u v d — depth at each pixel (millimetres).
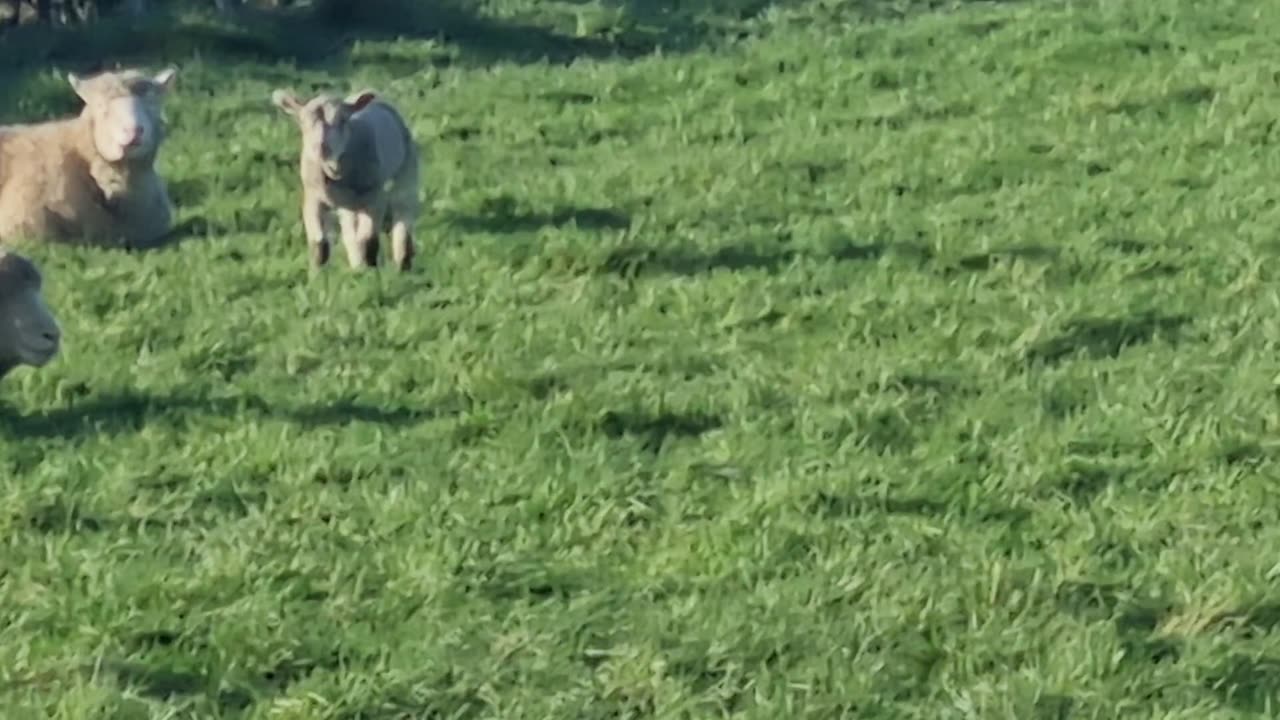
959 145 22438
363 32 37406
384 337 15133
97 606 10180
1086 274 16500
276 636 9898
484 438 12820
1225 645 9531
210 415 13273
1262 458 12039
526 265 17359
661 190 20672
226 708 9359
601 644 9797
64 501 11703
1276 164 20203
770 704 9039
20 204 19797
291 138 25484
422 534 11172
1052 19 30281
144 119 19594
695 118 25750
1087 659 9266
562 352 14523
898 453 12344
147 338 15266
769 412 13094
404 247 17578
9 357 13414
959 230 17953
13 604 10328
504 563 10695
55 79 30344
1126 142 21953
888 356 14180
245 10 37781
